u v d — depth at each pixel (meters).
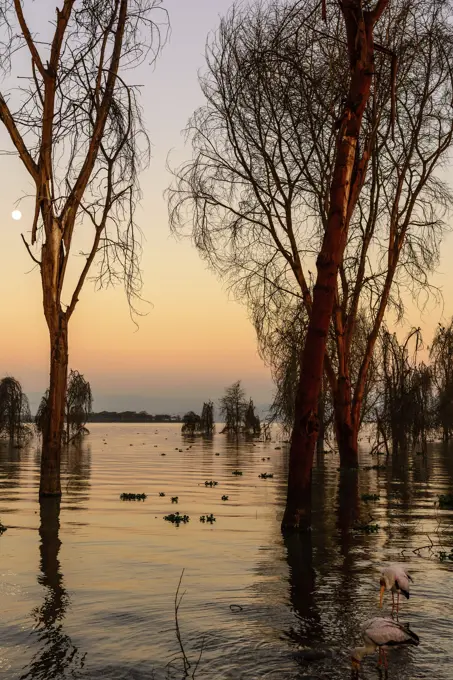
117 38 20.55
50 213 19.86
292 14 17.61
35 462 37.09
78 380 59.78
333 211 14.69
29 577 10.01
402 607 8.45
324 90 22.59
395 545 12.57
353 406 29.31
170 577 10.05
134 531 14.05
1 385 60.12
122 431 124.12
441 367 50.56
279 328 27.33
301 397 14.42
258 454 47.62
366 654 6.64
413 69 26.19
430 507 18.05
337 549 12.18
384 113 25.95
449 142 27.31
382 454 44.69
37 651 7.02
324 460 38.75
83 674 6.42
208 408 95.06
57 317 20.00
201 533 13.87
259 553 11.82
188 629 7.67
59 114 19.92
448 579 9.84
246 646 7.13
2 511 16.98
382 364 40.56
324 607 8.48
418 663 6.68
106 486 23.84
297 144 25.38
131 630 7.64
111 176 20.56
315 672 6.47
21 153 19.78
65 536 13.42
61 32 19.92
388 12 23.81
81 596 8.99
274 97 22.83
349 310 28.92
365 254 28.28
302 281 25.64
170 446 60.78
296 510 14.16
